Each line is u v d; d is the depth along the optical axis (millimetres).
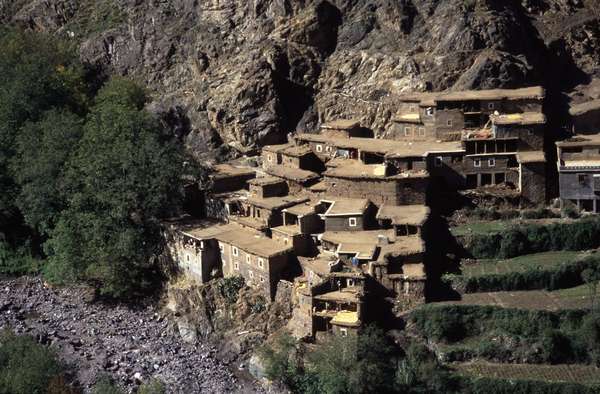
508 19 156750
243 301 130750
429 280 124875
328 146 147500
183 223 144250
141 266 142000
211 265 137375
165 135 151375
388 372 114312
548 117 144875
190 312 134000
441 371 113688
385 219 131500
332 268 124812
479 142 138250
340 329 119438
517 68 150500
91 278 145875
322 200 137500
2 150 155000
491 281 123562
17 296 144375
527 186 136000
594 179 132250
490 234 130125
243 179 151000
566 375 112188
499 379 111188
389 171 137000
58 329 133500
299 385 115375
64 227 141000
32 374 112500
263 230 137375
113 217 139875
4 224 157375
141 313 137875
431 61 154375
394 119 147500
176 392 117500
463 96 143500
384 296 122875
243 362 124438
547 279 123375
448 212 137125
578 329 116188
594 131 142750
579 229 129500
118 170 141125
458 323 119000
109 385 114375
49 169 146875
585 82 155125
